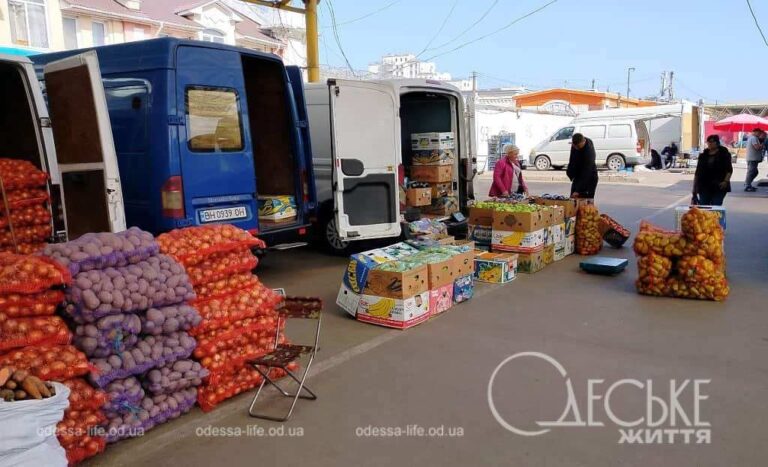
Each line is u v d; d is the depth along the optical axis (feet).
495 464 11.28
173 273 13.08
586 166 32.83
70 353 11.23
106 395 11.65
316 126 30.71
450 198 33.45
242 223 22.59
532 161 87.30
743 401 13.67
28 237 18.74
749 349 16.81
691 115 100.53
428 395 14.23
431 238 25.44
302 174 26.05
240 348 14.39
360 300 19.88
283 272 27.25
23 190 18.79
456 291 21.65
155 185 20.62
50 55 25.49
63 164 19.30
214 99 21.62
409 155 33.81
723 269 22.68
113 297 11.87
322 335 18.61
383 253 21.34
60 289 11.80
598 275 26.03
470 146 34.04
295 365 15.70
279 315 15.14
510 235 26.66
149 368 12.65
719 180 33.81
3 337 10.80
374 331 18.95
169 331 12.92
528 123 102.78
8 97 19.95
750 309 20.56
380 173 27.20
